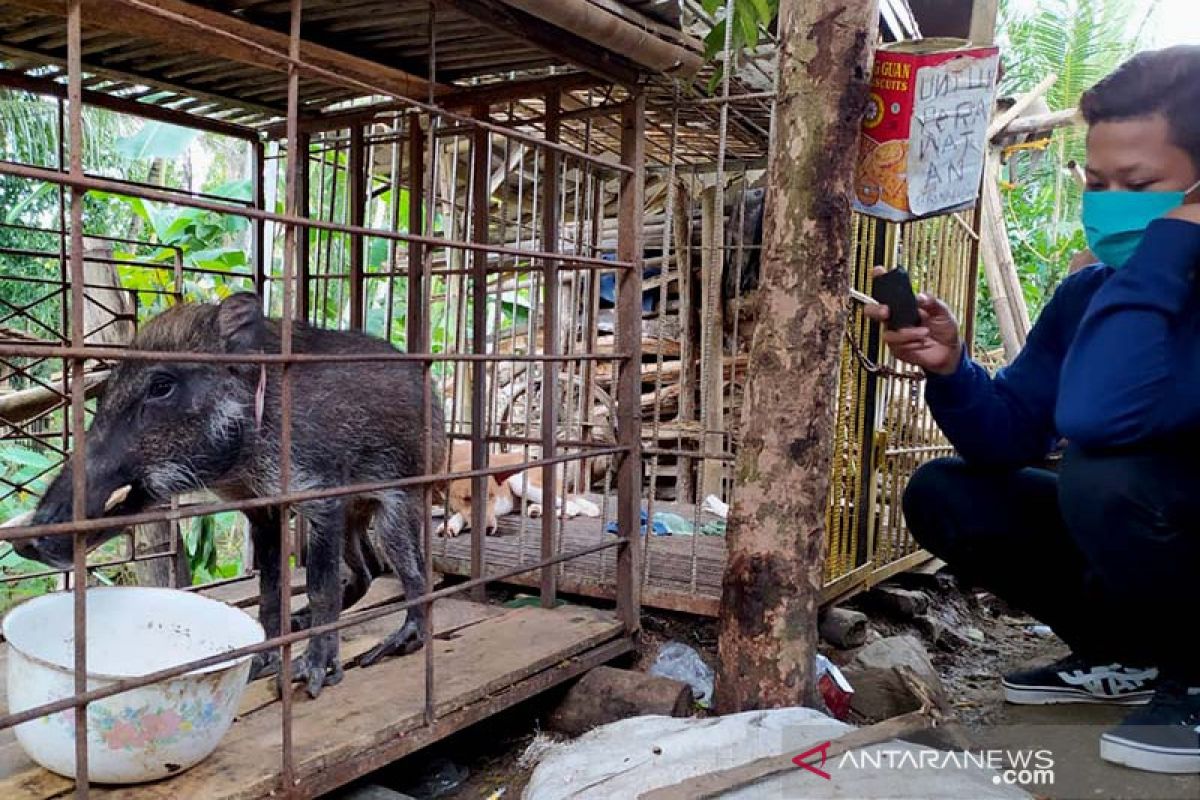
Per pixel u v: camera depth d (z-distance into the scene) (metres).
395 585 3.90
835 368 2.46
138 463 2.58
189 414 2.64
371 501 3.24
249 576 3.89
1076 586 2.39
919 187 2.37
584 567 3.91
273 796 2.07
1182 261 1.83
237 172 9.58
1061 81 8.13
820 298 2.41
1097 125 1.95
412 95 3.69
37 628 2.19
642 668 3.42
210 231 6.31
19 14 2.96
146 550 4.81
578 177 5.06
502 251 2.61
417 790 2.63
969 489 2.45
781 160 2.43
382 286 6.92
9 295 7.27
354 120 4.01
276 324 3.03
